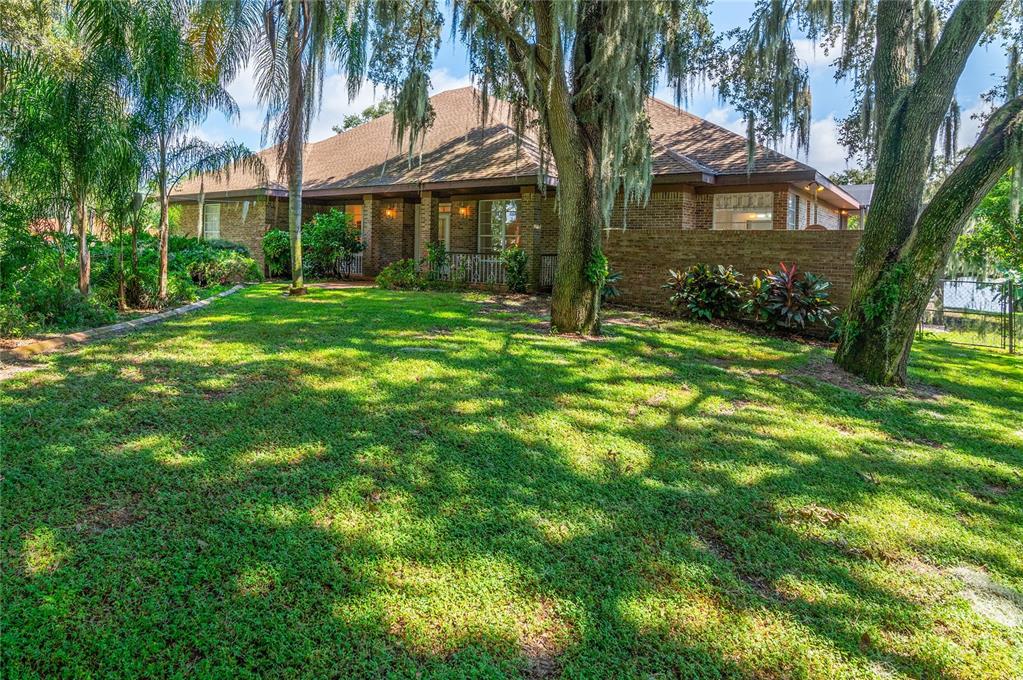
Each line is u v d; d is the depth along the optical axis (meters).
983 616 2.51
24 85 7.54
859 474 4.02
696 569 2.73
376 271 18.72
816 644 2.27
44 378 5.00
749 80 10.21
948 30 6.71
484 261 16.03
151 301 10.05
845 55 9.30
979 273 14.21
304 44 11.26
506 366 6.35
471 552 2.75
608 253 12.70
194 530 2.78
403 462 3.70
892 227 6.92
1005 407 6.19
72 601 2.24
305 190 18.80
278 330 7.82
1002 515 3.51
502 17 8.22
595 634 2.26
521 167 14.55
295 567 2.55
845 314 7.45
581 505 3.30
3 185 7.75
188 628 2.15
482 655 2.11
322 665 2.02
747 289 10.74
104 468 3.34
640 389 5.81
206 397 4.71
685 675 2.08
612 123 8.45
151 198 11.52
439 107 20.55
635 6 7.92
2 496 2.97
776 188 13.77
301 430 4.12
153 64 8.55
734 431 4.75
